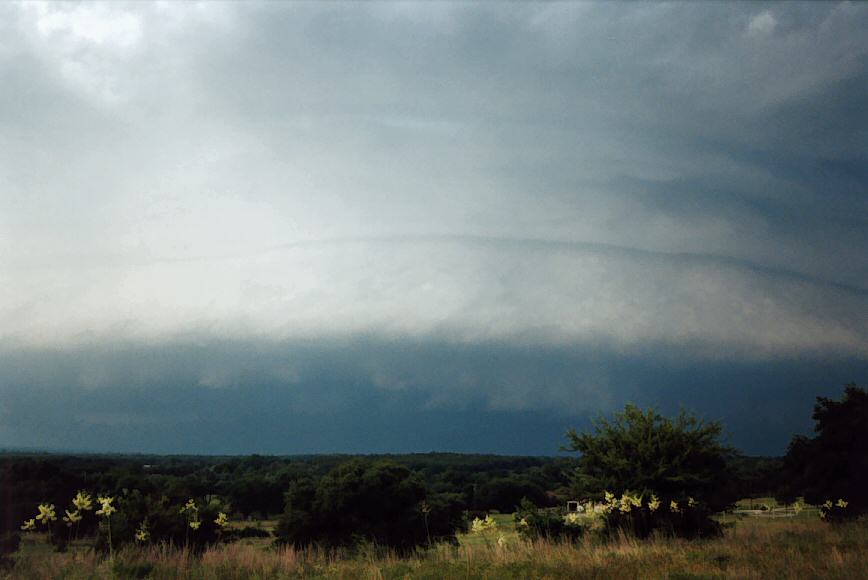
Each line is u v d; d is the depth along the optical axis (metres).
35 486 21.38
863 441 30.36
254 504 47.97
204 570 15.77
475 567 15.55
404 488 26.86
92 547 19.41
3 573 15.59
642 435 24.80
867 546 17.47
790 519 32.56
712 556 16.39
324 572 16.22
